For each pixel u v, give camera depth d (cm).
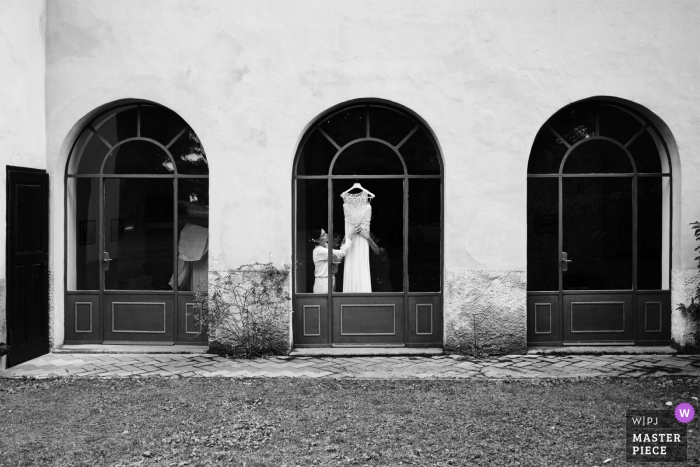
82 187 790
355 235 785
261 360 734
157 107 785
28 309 730
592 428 492
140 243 790
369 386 620
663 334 781
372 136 780
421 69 747
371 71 747
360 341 783
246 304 754
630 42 741
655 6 739
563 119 773
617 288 781
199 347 783
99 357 748
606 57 742
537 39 742
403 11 745
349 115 778
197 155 784
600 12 741
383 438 472
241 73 751
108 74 759
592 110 773
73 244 793
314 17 748
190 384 629
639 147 777
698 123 745
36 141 746
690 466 418
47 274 767
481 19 742
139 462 427
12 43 695
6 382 639
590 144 775
